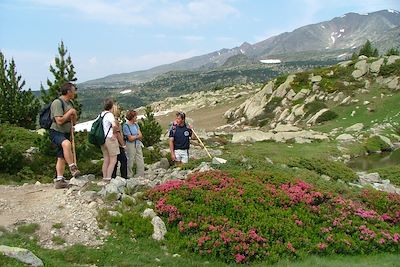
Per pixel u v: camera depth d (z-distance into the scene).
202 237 12.89
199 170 18.30
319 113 67.31
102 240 12.48
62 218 13.32
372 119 62.16
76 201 14.41
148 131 33.59
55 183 15.84
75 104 22.78
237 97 111.75
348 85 75.88
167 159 22.09
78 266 10.71
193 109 110.69
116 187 15.09
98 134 16.02
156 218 13.58
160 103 144.00
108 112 16.38
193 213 13.99
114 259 11.48
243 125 77.88
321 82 78.25
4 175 19.12
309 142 51.53
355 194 18.12
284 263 12.52
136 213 13.90
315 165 25.02
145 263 11.50
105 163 16.44
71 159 15.76
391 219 16.38
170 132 19.95
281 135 54.25
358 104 69.06
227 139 53.72
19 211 13.65
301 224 14.43
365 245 14.40
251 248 12.73
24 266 9.71
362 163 42.50
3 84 28.22
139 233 13.04
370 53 103.56
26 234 12.18
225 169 18.64
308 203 15.57
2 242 11.20
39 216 13.34
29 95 29.02
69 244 12.03
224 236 12.86
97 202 14.42
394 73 75.06
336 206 16.06
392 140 51.97
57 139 15.70
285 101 78.19
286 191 15.89
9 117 27.77
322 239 14.25
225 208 14.41
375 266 12.69
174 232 13.47
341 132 57.12
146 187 16.09
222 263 12.34
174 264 11.71
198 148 34.56
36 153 21.50
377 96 70.50
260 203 14.99
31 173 19.41
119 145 17.41
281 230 13.76
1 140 22.92
